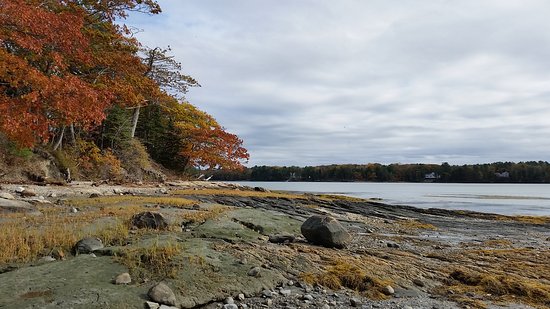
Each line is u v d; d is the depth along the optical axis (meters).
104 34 23.47
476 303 6.55
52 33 15.80
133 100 24.17
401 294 6.81
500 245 14.15
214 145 41.84
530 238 17.05
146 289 5.63
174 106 41.56
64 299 5.07
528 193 73.06
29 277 5.72
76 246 7.25
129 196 17.41
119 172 29.92
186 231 9.64
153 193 21.06
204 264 6.67
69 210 11.36
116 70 24.64
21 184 18.64
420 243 13.38
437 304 6.43
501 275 8.30
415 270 8.28
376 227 17.84
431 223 21.95
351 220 19.84
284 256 7.87
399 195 58.34
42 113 15.80
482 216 26.47
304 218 16.47
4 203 10.62
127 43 26.73
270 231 11.29
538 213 31.62
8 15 14.27
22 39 14.57
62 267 6.17
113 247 7.10
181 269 6.36
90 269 6.11
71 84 15.13
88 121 16.95
